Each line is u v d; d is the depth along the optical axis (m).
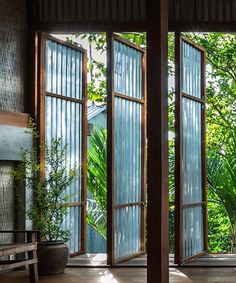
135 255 7.47
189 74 7.39
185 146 7.22
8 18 6.84
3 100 6.71
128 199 7.41
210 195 10.21
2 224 6.63
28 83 7.18
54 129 7.24
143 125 7.79
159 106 5.41
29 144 6.96
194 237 7.38
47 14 7.30
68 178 6.95
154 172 5.43
